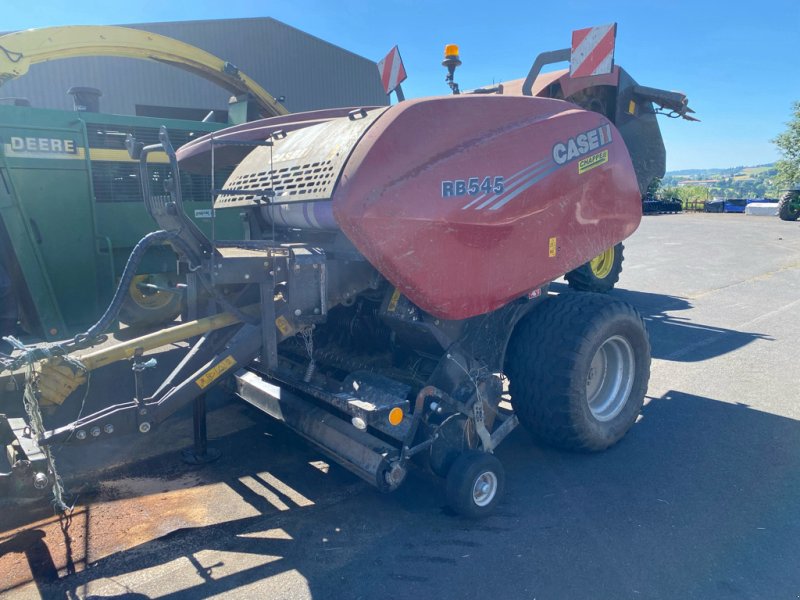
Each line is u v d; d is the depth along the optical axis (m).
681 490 3.75
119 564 3.09
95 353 2.93
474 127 3.43
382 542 3.24
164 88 16.02
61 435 2.75
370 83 21.55
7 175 5.63
